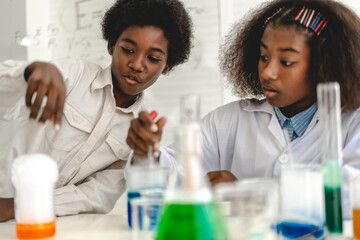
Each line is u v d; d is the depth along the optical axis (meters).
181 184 0.54
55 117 0.81
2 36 2.23
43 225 0.73
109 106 1.29
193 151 0.52
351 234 0.73
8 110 1.11
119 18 1.31
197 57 2.19
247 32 1.34
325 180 0.65
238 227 0.55
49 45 2.29
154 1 1.25
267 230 0.56
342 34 1.12
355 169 0.97
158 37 1.22
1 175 1.29
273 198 0.61
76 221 0.94
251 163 1.26
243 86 1.38
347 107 1.15
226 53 1.44
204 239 0.50
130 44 1.20
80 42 2.29
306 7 1.12
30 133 1.32
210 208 0.52
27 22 2.26
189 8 2.19
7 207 1.01
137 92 1.27
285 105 1.12
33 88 0.80
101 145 1.30
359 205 0.67
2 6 2.24
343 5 1.17
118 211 1.65
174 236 0.51
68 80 1.24
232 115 1.35
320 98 0.66
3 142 2.12
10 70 0.98
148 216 0.67
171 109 2.22
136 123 0.95
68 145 1.29
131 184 0.80
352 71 1.12
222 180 0.94
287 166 0.68
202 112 2.19
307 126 1.20
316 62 1.09
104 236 0.76
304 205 0.65
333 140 0.65
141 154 0.95
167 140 2.22
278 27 1.07
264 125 1.27
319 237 0.65
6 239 0.76
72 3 2.28
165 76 2.22
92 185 1.23
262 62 1.11
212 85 2.18
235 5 2.15
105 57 2.27
